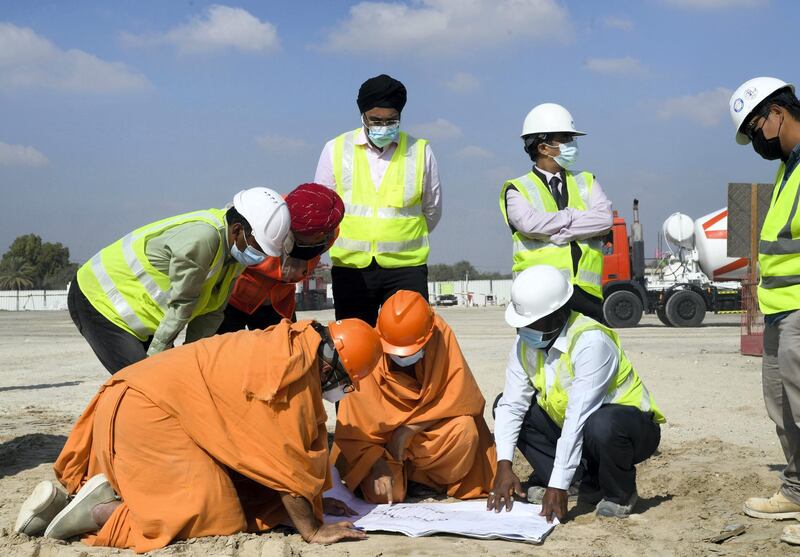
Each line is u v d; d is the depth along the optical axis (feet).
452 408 17.85
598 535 15.69
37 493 15.34
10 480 20.36
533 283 16.25
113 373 18.51
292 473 14.78
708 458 21.88
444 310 162.20
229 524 15.15
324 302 176.35
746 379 37.55
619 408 16.55
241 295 20.85
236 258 17.48
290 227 17.57
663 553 14.60
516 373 17.48
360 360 15.37
